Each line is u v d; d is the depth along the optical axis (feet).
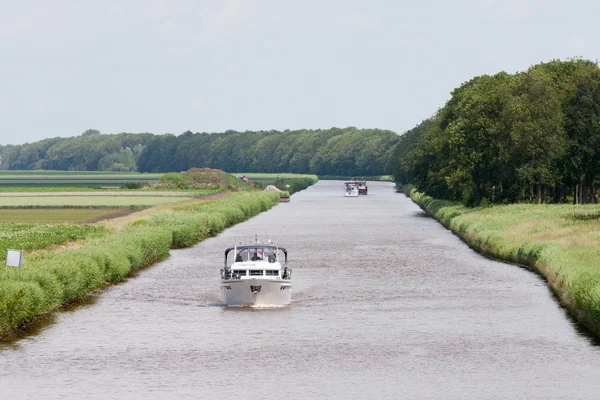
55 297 273.33
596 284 252.83
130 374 201.26
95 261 324.80
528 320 260.42
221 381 195.52
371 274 365.81
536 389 187.52
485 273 364.58
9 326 242.17
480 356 216.33
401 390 187.83
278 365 209.26
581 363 208.33
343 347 227.40
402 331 246.88
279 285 286.66
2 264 294.46
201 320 263.70
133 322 260.21
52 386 191.31
